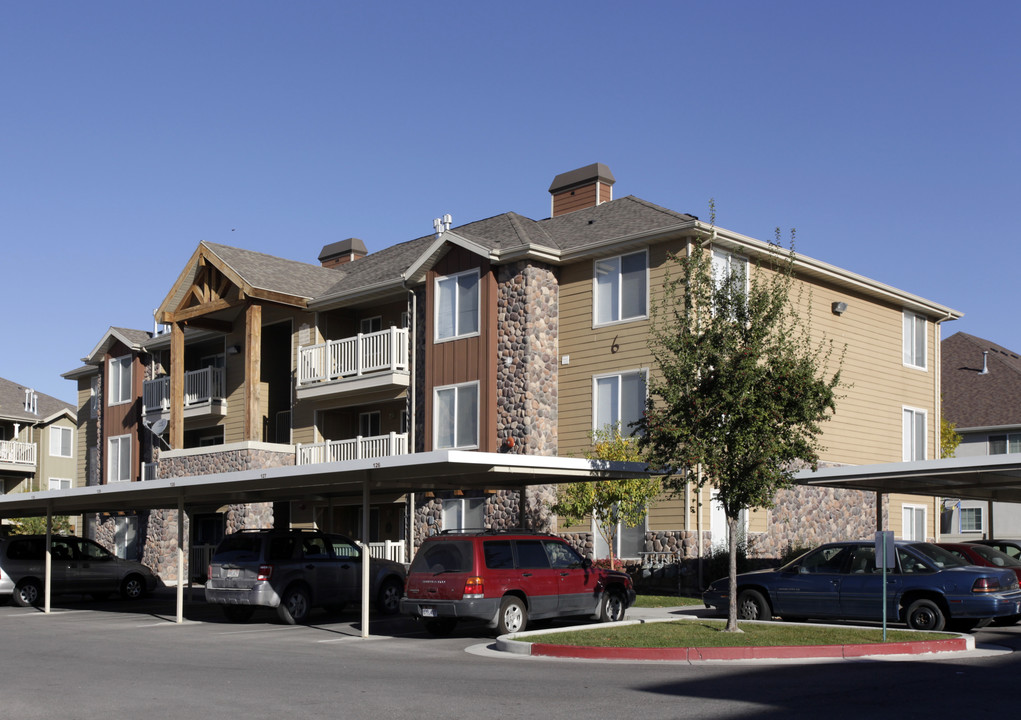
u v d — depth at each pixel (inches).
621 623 690.2
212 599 833.5
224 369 1475.1
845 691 441.4
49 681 491.5
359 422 1349.7
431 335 1168.2
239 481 796.0
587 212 1224.2
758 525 1032.2
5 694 451.5
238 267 1323.8
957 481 892.0
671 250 1010.7
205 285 1384.1
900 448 1243.2
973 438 1806.1
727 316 662.5
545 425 1077.8
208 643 677.9
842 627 646.5
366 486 724.7
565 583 719.1
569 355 1090.7
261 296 1289.4
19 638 716.7
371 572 883.4
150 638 713.6
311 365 1302.9
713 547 973.2
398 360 1207.6
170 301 1418.6
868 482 909.2
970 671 502.6
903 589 663.8
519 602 692.7
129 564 1141.1
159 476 1396.4
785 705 407.2
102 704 423.5
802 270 1106.1
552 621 781.3
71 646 660.1
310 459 1291.8
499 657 588.7
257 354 1299.2
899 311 1273.4
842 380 1160.2
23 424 2255.2
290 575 818.8
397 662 565.3
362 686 468.8
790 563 725.3
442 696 437.4
